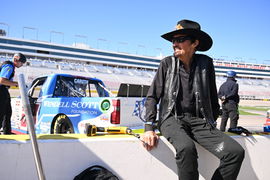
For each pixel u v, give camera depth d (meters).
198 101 1.79
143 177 1.62
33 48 72.69
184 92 1.82
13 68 3.79
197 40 1.83
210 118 1.80
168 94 1.81
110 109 3.25
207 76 1.84
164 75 1.86
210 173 1.80
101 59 82.19
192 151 1.45
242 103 38.25
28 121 1.01
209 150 1.66
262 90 75.12
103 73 65.94
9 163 1.33
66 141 1.44
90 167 1.47
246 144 1.93
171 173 1.69
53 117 4.05
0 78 3.62
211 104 2.00
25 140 1.38
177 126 1.67
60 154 1.43
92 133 1.59
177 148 1.49
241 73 92.00
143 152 1.62
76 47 78.69
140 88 3.96
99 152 1.52
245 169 1.93
